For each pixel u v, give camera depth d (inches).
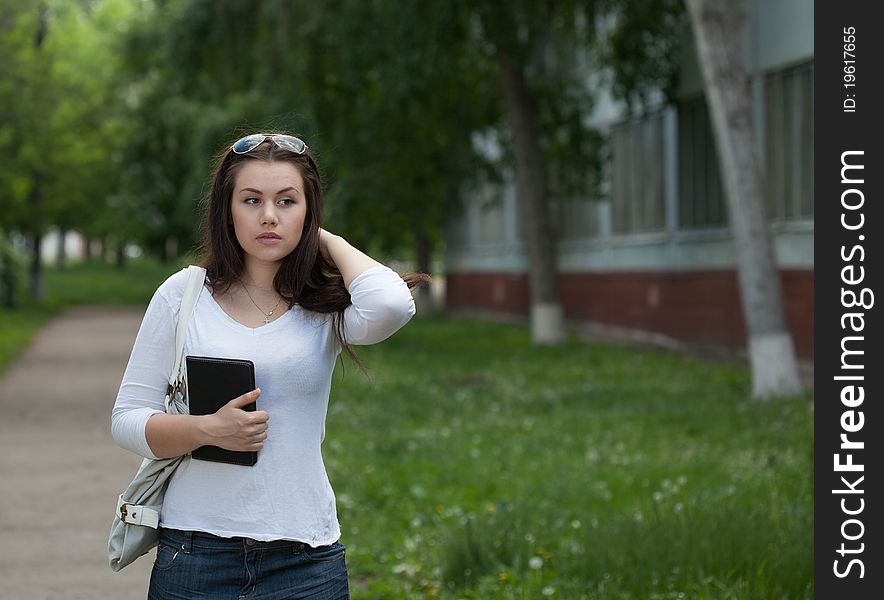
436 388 796.0
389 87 1022.4
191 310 164.2
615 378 844.0
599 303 1322.6
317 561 165.0
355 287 163.9
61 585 326.3
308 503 163.6
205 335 163.0
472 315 1835.6
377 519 398.0
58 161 1695.4
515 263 1620.3
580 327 1387.8
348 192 1165.1
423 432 597.6
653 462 490.9
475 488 445.1
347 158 1149.1
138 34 1873.8
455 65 1061.1
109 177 2111.2
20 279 1863.9
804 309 868.6
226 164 164.2
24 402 766.5
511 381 834.2
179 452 160.4
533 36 1032.8
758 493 397.1
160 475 163.8
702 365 928.3
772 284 709.9
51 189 1840.6
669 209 1118.4
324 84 1119.0
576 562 309.9
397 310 162.4
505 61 1050.1
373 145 1165.7
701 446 532.1
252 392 158.7
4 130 1477.6
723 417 615.5
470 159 1310.3
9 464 529.3
